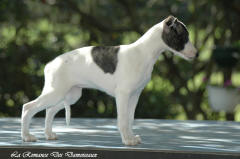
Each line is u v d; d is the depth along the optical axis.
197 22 15.16
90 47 6.21
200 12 14.91
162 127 8.05
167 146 5.82
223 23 14.91
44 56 13.35
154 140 6.42
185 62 15.53
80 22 15.05
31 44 13.66
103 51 6.07
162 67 15.34
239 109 14.38
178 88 15.16
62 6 14.66
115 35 15.00
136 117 13.32
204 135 7.01
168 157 5.45
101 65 6.01
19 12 14.20
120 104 5.89
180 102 15.04
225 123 8.70
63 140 6.30
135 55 5.97
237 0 14.62
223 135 7.02
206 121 9.05
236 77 16.95
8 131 7.18
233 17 14.75
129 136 5.96
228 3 14.12
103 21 15.48
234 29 14.68
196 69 15.39
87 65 6.06
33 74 13.27
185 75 15.66
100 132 7.22
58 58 6.25
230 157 5.29
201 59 15.84
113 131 7.36
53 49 13.63
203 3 14.84
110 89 6.05
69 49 14.00
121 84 5.90
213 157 5.33
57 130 7.45
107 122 8.70
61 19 15.13
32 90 13.23
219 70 15.01
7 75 13.22
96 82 6.09
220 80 16.58
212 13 14.91
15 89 13.20
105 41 15.09
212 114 15.20
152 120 9.17
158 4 14.70
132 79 5.89
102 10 15.36
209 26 15.52
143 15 15.00
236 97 13.16
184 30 6.04
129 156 5.52
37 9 14.91
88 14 15.09
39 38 14.16
